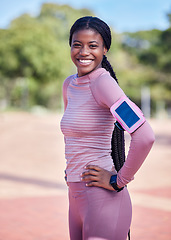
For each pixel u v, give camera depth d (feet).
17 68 168.14
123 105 7.13
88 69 7.59
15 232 17.08
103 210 7.37
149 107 236.84
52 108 241.35
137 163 7.04
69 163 7.72
